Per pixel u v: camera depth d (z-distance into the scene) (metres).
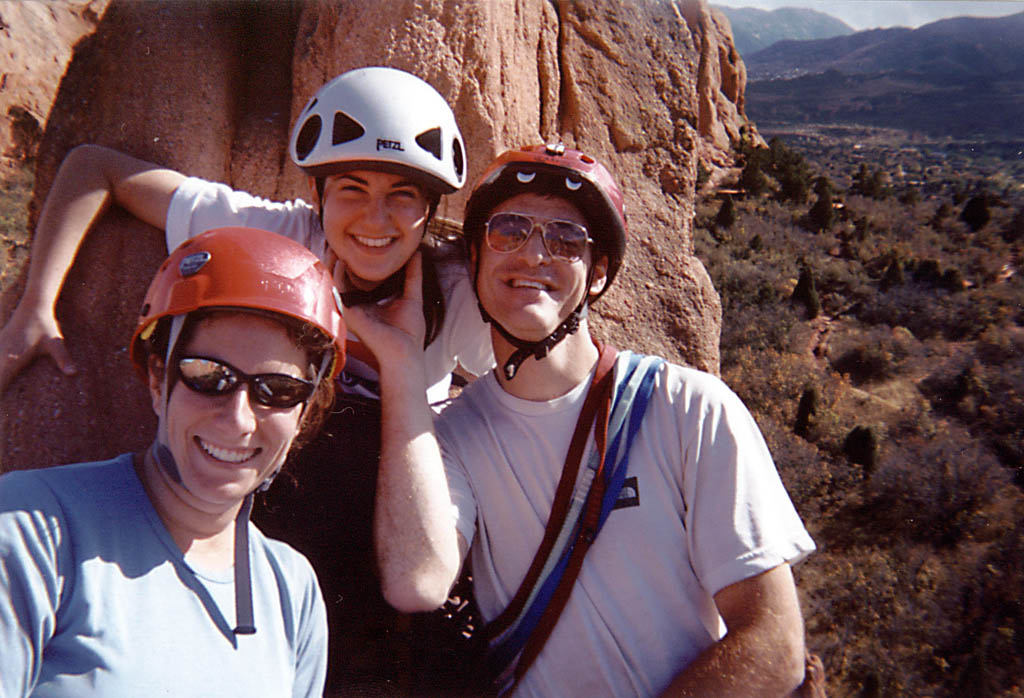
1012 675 14.41
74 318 2.56
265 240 1.56
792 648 1.86
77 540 1.36
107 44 2.93
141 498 1.47
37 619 1.28
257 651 1.50
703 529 1.95
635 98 4.81
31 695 1.29
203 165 3.04
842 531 18.75
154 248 2.66
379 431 2.15
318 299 1.53
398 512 1.95
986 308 33.19
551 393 2.10
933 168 84.81
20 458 2.38
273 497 2.10
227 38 3.30
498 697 2.12
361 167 2.10
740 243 39.69
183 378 1.45
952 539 18.45
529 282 2.04
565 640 2.02
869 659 14.29
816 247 41.88
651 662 1.99
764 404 25.23
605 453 2.02
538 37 4.32
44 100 19.16
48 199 2.50
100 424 2.55
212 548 1.55
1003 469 20.61
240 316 1.47
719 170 56.47
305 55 3.39
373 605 2.16
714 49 60.59
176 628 1.40
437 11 3.44
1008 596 15.98
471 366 2.71
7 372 2.38
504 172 2.09
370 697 2.15
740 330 30.09
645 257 4.78
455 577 1.98
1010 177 68.12
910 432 24.02
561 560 2.02
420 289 2.29
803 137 134.00
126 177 2.51
